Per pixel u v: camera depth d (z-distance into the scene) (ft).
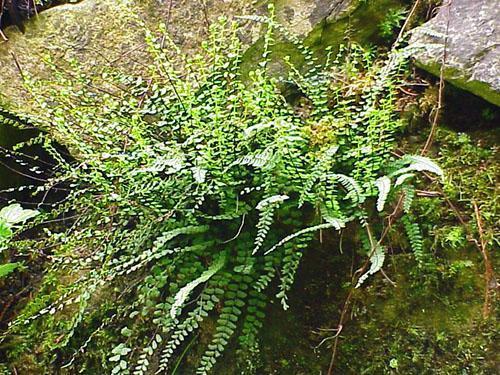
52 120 1.77
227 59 1.79
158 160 1.51
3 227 1.72
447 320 1.53
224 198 1.57
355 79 1.74
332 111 1.69
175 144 1.56
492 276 1.51
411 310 1.57
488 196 1.59
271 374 1.65
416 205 1.62
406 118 1.74
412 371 1.53
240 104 1.65
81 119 1.65
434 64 1.69
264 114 1.54
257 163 1.46
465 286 1.54
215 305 1.73
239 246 1.60
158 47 1.65
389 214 1.59
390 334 1.57
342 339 1.61
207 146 1.50
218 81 1.65
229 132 1.54
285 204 1.57
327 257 1.68
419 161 1.44
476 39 1.63
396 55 1.54
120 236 1.67
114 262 1.63
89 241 1.75
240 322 1.70
